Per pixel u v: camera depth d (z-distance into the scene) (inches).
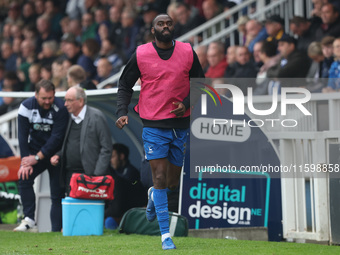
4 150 905.5
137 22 1379.2
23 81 1539.1
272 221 701.9
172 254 503.8
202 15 1331.2
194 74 534.3
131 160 872.9
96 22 1531.7
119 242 614.9
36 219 828.6
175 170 551.8
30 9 1845.5
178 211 690.8
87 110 743.1
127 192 824.9
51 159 757.3
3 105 1416.1
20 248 593.3
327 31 1003.3
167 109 526.3
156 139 526.3
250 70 1024.9
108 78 1248.2
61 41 1668.3
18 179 847.1
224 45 1103.6
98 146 742.5
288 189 695.1
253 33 1090.1
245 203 703.7
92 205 709.9
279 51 998.4
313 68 965.2
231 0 1259.8
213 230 682.8
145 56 526.0
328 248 542.6
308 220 681.0
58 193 776.9
